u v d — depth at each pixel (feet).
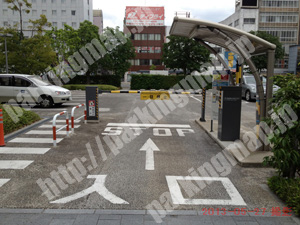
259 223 12.17
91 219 12.22
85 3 209.97
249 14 179.52
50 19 202.80
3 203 13.65
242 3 178.91
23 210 12.96
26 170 18.03
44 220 12.10
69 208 13.21
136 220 12.21
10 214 12.60
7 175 17.20
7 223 11.81
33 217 12.35
